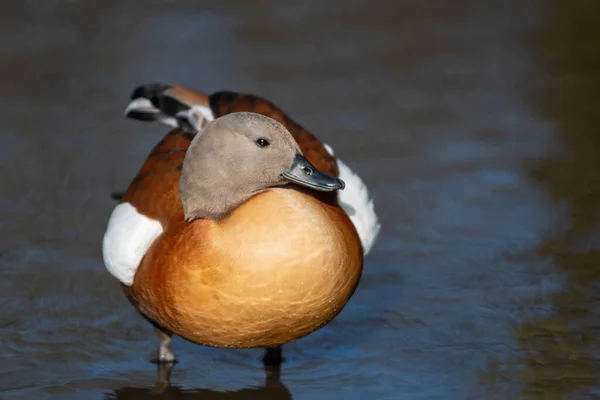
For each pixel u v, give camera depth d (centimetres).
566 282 1043
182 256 778
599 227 1155
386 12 1883
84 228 1170
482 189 1263
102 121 1455
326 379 900
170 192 847
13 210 1205
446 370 902
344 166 933
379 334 973
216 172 779
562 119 1464
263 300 761
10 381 884
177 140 923
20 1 1861
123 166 1324
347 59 1680
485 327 970
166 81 1562
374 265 1102
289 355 944
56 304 1016
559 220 1178
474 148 1378
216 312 776
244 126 777
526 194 1247
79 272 1079
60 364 918
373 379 895
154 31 1759
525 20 1845
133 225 839
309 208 766
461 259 1105
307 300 768
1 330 966
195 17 1825
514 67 1655
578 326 961
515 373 888
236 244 755
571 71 1630
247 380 905
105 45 1703
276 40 1744
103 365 923
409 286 1058
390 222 1191
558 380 873
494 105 1518
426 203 1232
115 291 1048
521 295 1023
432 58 1691
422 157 1351
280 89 1554
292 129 927
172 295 790
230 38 1744
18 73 1594
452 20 1852
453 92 1566
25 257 1102
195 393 883
